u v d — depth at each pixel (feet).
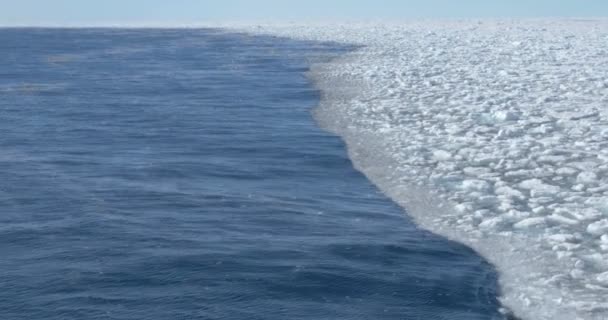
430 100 46.01
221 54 93.97
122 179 25.64
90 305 14.92
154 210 21.81
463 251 18.85
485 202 23.67
